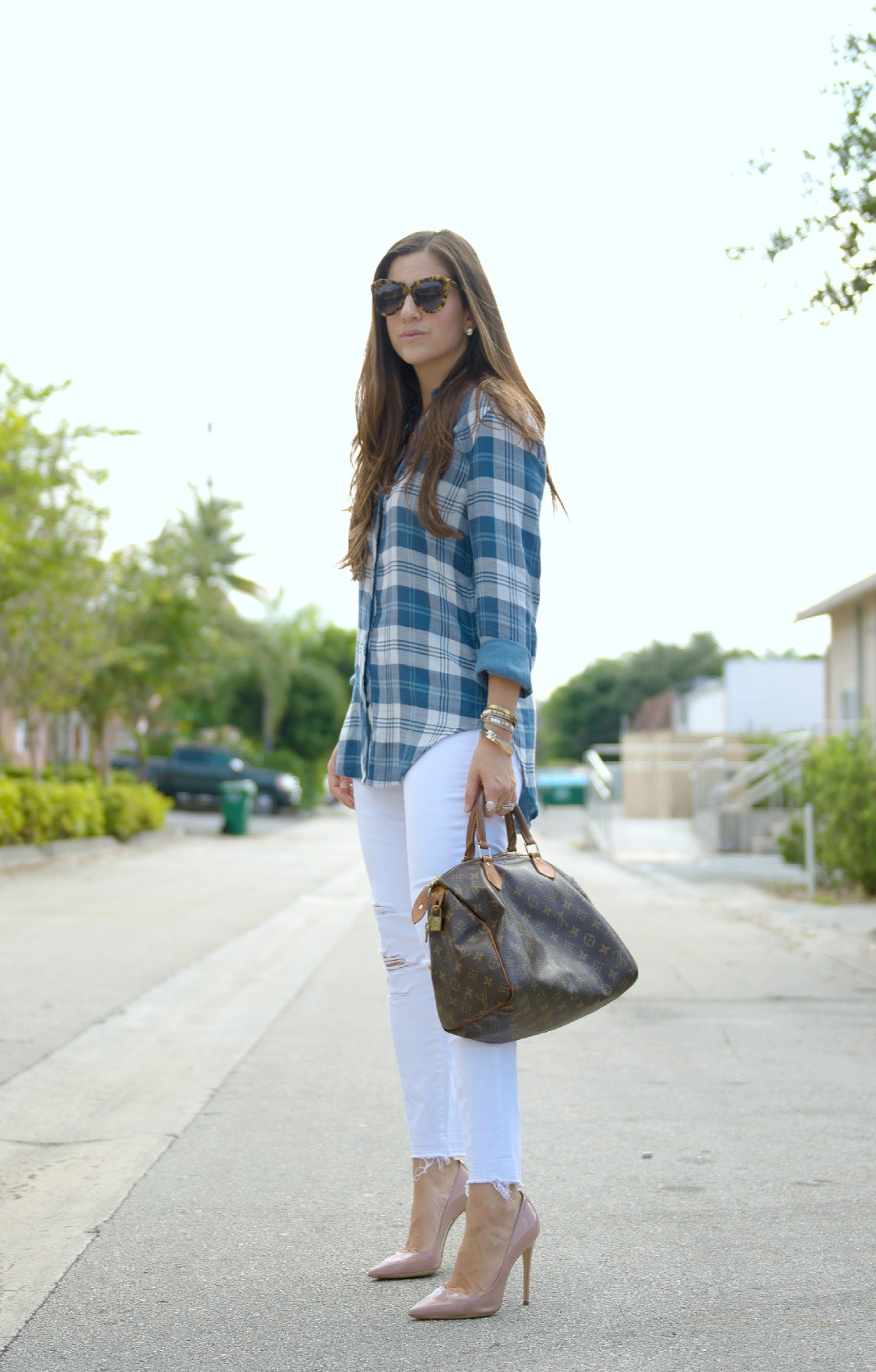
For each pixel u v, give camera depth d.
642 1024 5.79
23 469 15.38
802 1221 3.04
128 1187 3.41
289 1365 2.24
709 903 11.76
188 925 9.66
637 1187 3.34
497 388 2.55
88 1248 2.92
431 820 2.49
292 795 36.28
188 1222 3.11
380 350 2.75
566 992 2.35
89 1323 2.46
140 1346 2.34
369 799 2.70
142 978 7.08
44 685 19.30
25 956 7.83
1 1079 4.70
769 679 35.50
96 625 19.83
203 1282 2.68
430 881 2.48
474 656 2.57
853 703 20.44
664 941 8.81
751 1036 5.50
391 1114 4.20
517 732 2.53
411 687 2.54
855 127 6.61
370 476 2.70
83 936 8.84
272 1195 3.33
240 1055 5.16
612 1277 2.67
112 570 20.94
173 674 25.09
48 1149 3.82
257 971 7.46
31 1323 2.47
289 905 11.34
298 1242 2.95
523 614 2.49
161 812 21.89
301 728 46.94
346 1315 2.48
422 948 2.68
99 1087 4.63
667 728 52.12
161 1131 4.02
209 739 48.25
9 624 17.25
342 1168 3.58
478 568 2.49
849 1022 5.80
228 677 43.09
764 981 7.01
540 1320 2.43
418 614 2.55
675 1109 4.21
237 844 22.03
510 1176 2.47
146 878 14.23
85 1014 5.99
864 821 12.05
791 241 6.87
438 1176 2.72
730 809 20.14
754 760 22.42
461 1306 2.44
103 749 25.58
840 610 20.97
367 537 2.69
